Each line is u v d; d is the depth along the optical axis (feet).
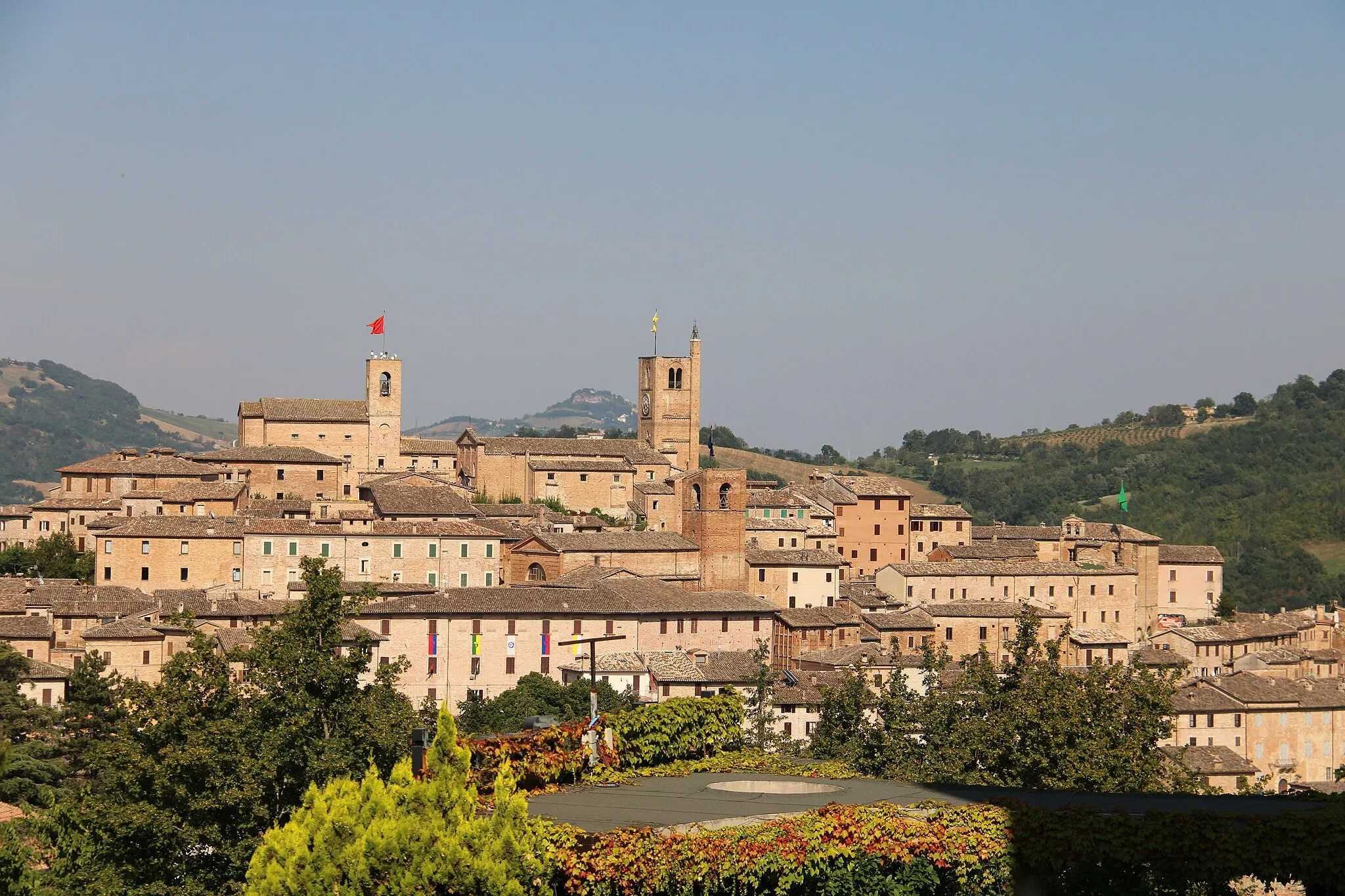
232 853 271.49
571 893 204.54
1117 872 218.38
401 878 204.85
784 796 241.76
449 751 213.66
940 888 222.28
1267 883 224.12
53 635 654.94
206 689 290.56
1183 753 415.03
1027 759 370.53
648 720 264.72
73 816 273.13
